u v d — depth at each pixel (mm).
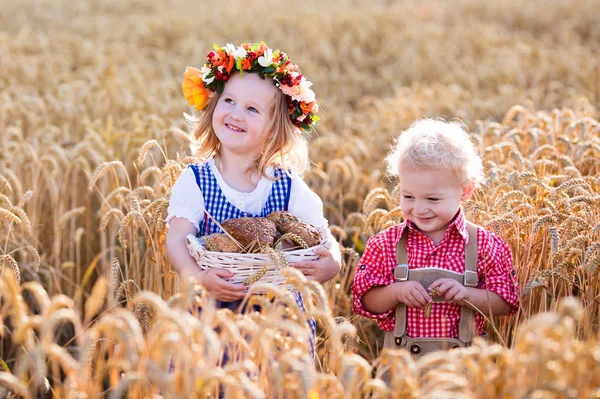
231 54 3436
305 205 3576
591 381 2260
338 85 11617
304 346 2348
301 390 2322
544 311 3607
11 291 2240
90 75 9117
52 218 5520
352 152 6973
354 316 3936
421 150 3201
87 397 2309
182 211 3424
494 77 11633
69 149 6363
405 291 3236
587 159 4781
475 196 4125
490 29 17250
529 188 4473
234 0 23125
